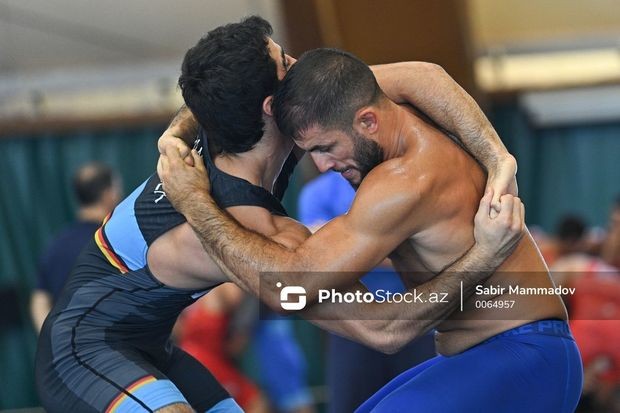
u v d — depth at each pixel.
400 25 12.66
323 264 5.13
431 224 5.26
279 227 5.34
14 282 17.20
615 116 17.11
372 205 5.13
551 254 11.91
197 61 5.32
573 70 17.12
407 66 5.76
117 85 17.77
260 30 5.39
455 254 5.33
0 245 17.38
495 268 5.31
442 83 5.64
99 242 5.74
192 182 5.34
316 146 5.25
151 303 5.66
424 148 5.31
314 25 12.77
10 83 17.72
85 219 10.15
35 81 17.73
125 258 5.62
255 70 5.25
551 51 17.19
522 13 16.70
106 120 17.45
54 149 17.56
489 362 5.41
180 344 11.55
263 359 11.62
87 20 16.67
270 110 5.31
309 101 5.14
